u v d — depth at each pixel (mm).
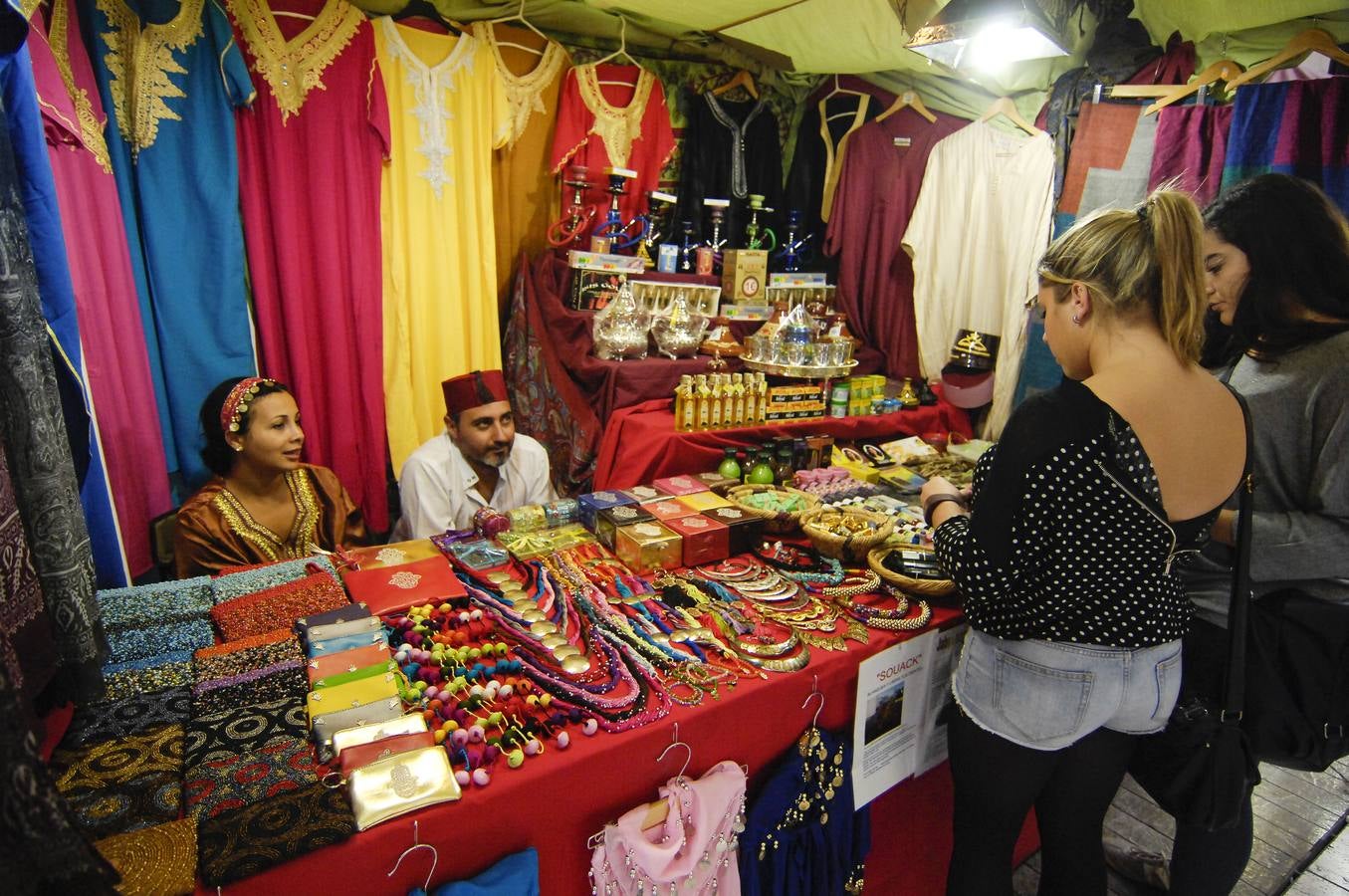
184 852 1066
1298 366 1528
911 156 3805
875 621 1875
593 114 3277
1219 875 1692
